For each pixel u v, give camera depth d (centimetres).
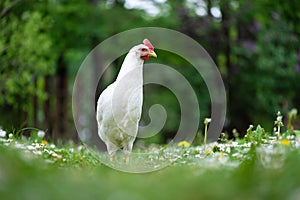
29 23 1481
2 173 328
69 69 1761
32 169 368
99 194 303
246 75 1794
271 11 1717
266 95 1794
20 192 292
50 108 1443
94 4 1585
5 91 1375
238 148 631
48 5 1523
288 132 782
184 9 1762
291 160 403
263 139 696
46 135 1346
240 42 1794
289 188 314
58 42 1574
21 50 1444
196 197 294
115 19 1573
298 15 1738
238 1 1711
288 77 1791
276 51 1794
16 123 1295
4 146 550
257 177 358
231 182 347
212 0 1777
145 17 1678
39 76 1466
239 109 1833
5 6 1314
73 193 298
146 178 415
